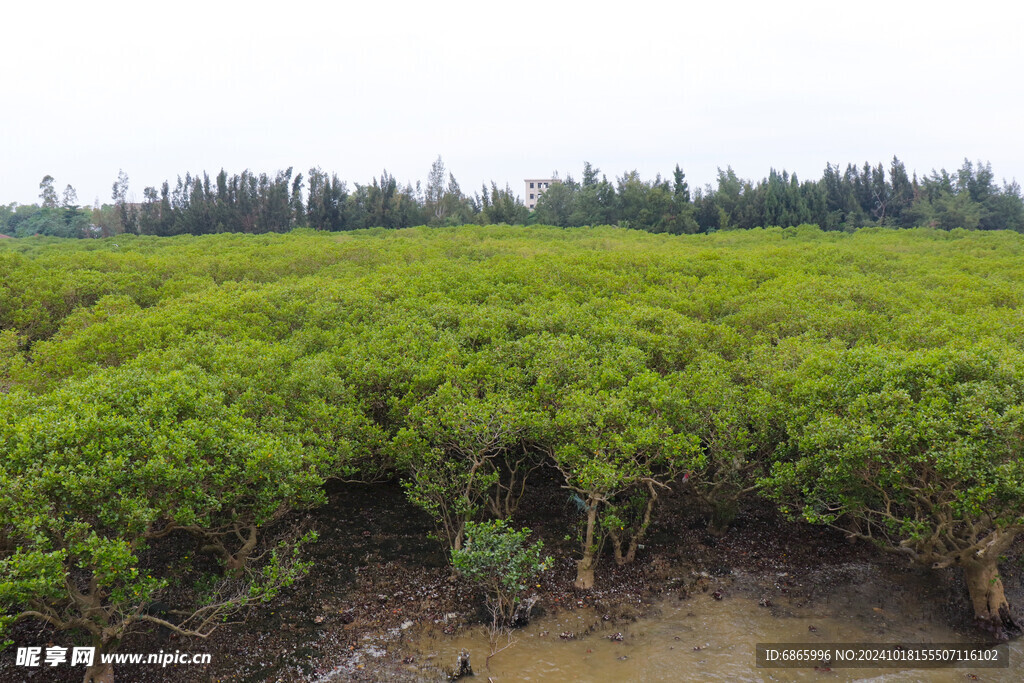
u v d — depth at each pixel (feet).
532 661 45.60
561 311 82.58
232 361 64.34
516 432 54.49
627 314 84.38
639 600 53.83
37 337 99.66
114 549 36.96
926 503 48.24
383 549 61.57
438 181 379.96
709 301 100.53
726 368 66.33
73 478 37.24
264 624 50.08
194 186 330.54
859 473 47.55
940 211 330.54
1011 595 53.36
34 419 42.11
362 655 46.47
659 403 55.06
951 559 48.57
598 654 46.44
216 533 49.47
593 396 55.62
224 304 90.68
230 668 44.91
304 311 92.07
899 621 50.42
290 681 43.62
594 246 186.29
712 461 60.23
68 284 109.29
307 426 55.42
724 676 43.70
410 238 204.33
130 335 75.66
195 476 41.60
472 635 48.93
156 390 49.21
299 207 320.29
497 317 80.12
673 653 46.47
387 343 72.95
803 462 49.32
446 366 63.26
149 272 127.54
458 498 58.70
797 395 55.11
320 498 51.83
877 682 42.65
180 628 42.65
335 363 68.13
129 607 43.27
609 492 54.24
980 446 40.73
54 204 421.59
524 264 126.82
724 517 63.10
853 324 79.41
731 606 52.85
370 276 121.70
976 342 68.90
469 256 160.04
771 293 100.22
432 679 43.60
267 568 47.37
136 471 39.04
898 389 47.34
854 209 347.15
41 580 34.35
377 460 64.34
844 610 52.06
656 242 209.15
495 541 50.03
